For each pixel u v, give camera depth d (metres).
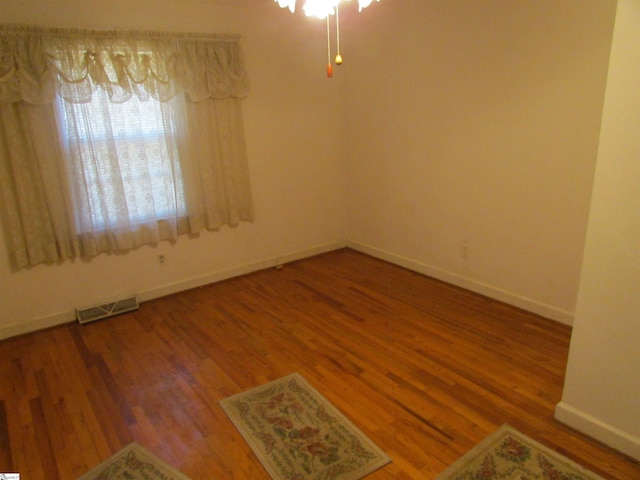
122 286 3.61
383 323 3.15
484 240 3.44
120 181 3.35
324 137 4.51
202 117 3.64
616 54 1.61
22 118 2.94
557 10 2.65
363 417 2.18
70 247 3.29
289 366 2.66
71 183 3.19
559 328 2.96
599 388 1.91
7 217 3.03
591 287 1.85
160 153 3.52
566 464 1.84
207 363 2.74
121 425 2.21
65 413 2.32
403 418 2.16
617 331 1.80
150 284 3.74
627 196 1.68
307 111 4.33
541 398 2.26
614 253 1.76
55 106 3.02
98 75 3.10
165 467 1.93
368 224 4.61
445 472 1.83
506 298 3.37
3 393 2.52
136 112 3.35
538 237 3.06
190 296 3.79
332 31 4.30
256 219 4.24
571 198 2.82
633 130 1.62
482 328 3.00
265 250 4.37
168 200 3.64
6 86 2.82
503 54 3.00
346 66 4.39
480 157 3.32
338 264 4.45
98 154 3.25
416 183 3.93
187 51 3.46
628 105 1.62
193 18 3.51
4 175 2.97
